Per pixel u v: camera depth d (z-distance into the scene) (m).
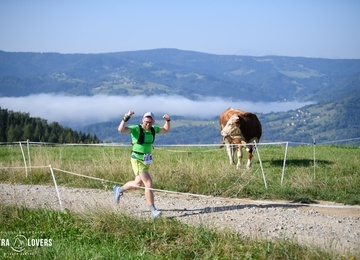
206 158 21.95
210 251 9.08
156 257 8.93
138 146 11.52
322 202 13.45
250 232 9.97
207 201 13.33
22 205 12.09
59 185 16.00
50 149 28.25
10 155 24.39
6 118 115.00
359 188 14.38
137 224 10.34
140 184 11.98
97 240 10.01
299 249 9.08
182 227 10.18
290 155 23.22
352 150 25.42
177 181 14.99
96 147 29.84
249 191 14.03
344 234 10.34
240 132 19.45
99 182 15.73
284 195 13.68
